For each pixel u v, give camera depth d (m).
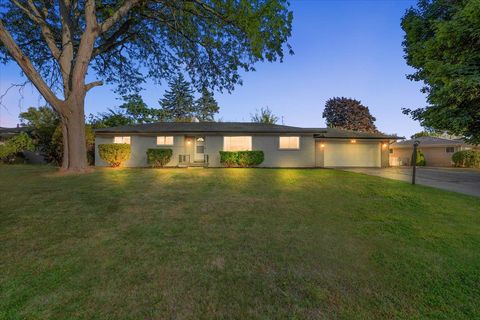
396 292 2.93
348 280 3.17
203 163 18.72
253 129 18.45
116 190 8.01
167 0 12.03
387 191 8.58
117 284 2.97
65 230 4.66
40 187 8.20
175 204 6.60
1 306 2.54
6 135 25.17
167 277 3.16
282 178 11.09
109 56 16.03
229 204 6.71
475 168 21.00
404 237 4.65
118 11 11.95
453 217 5.90
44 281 3.00
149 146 18.42
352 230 4.98
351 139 20.31
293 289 2.95
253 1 11.06
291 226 5.13
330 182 10.24
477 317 2.54
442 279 3.23
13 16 13.48
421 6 11.70
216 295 2.81
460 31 8.38
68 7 11.95
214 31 13.37
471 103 9.02
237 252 3.90
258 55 12.00
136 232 4.64
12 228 4.71
